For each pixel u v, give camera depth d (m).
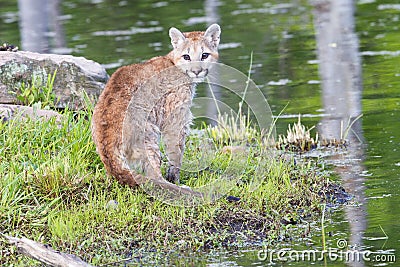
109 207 10.77
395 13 26.95
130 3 31.00
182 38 11.85
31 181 11.23
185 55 11.77
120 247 10.12
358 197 11.88
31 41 24.28
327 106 17.09
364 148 14.26
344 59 21.12
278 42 23.70
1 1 31.75
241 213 10.94
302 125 15.73
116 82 11.55
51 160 11.66
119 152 11.25
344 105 17.05
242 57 21.94
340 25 25.30
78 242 10.18
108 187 11.35
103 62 21.31
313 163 13.47
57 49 23.22
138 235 10.37
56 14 29.20
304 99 17.70
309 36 24.25
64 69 14.07
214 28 12.06
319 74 19.81
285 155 13.41
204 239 10.36
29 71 13.95
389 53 21.50
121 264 9.82
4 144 11.98
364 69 20.03
